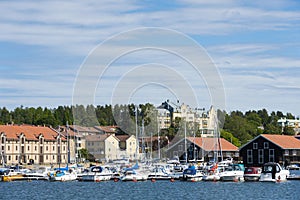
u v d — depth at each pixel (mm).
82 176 131875
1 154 178125
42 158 197250
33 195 102062
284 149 164750
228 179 124812
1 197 99375
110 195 100688
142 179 130375
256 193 101312
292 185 114938
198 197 96375
